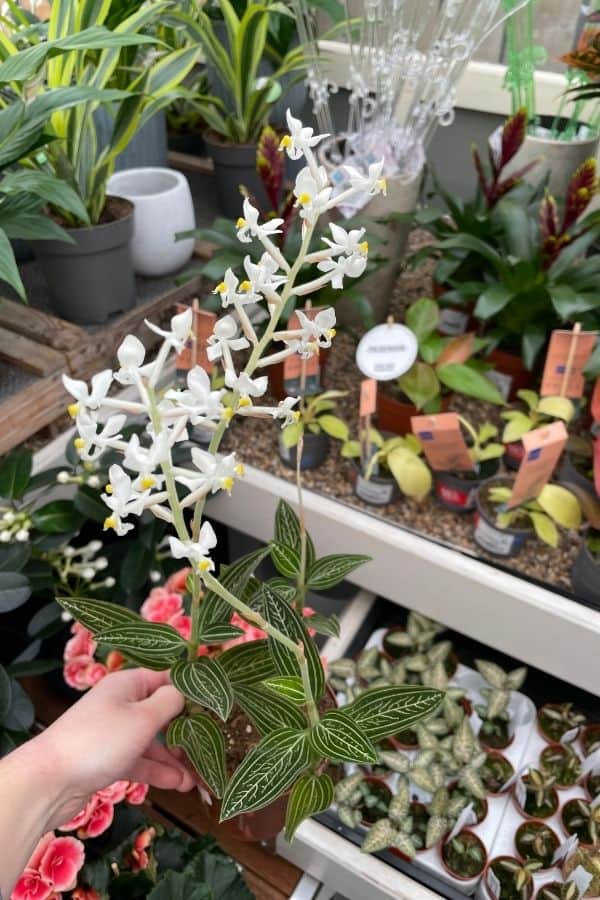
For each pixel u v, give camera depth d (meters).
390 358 0.96
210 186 1.67
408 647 1.08
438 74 1.13
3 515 0.91
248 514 1.12
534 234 1.13
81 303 1.08
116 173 1.26
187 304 1.25
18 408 0.95
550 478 1.08
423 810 0.90
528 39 1.26
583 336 0.94
